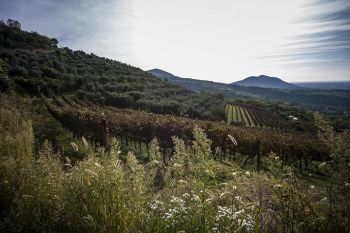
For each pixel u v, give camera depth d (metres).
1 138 7.42
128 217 3.29
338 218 2.81
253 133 39.44
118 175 3.54
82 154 13.47
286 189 2.87
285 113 122.38
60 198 4.11
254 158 28.53
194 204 3.39
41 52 104.88
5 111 13.22
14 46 104.56
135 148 28.25
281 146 30.27
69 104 61.75
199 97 115.06
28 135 8.83
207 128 30.89
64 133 29.03
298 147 30.75
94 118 27.42
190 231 3.22
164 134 26.75
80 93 79.19
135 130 28.59
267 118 110.50
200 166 3.36
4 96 28.48
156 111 78.31
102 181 3.58
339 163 2.98
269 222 2.98
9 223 3.88
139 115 44.03
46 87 75.44
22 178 4.90
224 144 28.48
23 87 69.94
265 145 29.06
